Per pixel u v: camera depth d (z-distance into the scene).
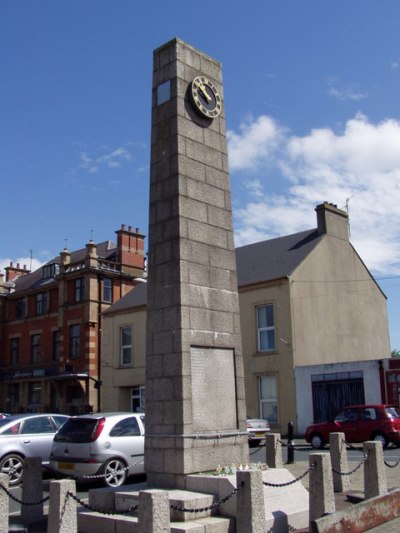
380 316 33.94
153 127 11.19
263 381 28.47
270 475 9.39
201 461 9.51
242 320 29.45
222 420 10.12
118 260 40.84
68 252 41.53
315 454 8.69
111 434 13.11
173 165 10.66
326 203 31.73
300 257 29.88
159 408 9.80
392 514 9.11
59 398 39.31
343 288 31.56
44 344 41.94
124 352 35.81
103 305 39.28
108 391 35.84
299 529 8.59
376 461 10.25
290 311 27.86
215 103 11.66
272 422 27.67
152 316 10.27
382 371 25.00
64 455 13.13
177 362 9.72
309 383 26.73
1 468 13.80
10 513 10.52
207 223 10.82
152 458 9.70
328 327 29.91
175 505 8.19
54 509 7.25
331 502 8.52
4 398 44.12
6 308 46.00
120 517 8.36
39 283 44.53
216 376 10.23
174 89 11.02
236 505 7.97
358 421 20.56
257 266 31.30
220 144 11.59
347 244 32.72
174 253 10.22
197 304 10.20
